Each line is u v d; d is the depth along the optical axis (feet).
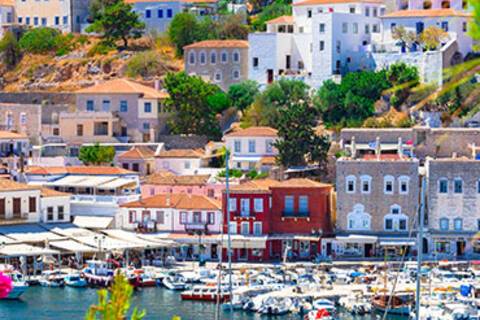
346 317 626.64
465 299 638.53
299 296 652.89
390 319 621.31
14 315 622.95
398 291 642.63
